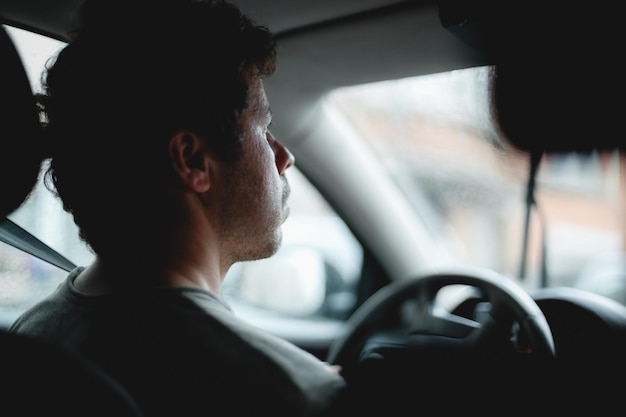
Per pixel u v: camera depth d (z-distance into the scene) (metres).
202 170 0.90
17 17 1.26
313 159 2.17
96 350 0.78
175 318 0.79
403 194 2.41
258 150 0.97
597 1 1.24
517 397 1.12
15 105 1.10
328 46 1.63
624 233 4.25
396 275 2.43
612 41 1.38
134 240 0.86
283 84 1.88
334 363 1.57
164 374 0.76
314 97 1.97
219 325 0.80
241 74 0.94
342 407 0.80
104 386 0.68
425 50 1.61
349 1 1.41
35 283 1.45
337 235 2.83
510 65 1.58
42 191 1.17
